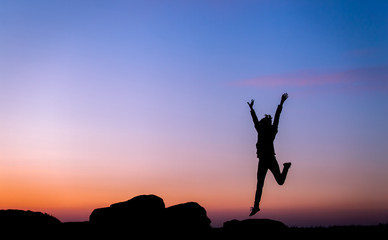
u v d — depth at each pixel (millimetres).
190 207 17031
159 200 17141
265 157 13391
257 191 13438
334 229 17047
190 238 15867
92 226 16500
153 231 16047
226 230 16484
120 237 15836
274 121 13547
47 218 16766
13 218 16125
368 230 16672
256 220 16625
